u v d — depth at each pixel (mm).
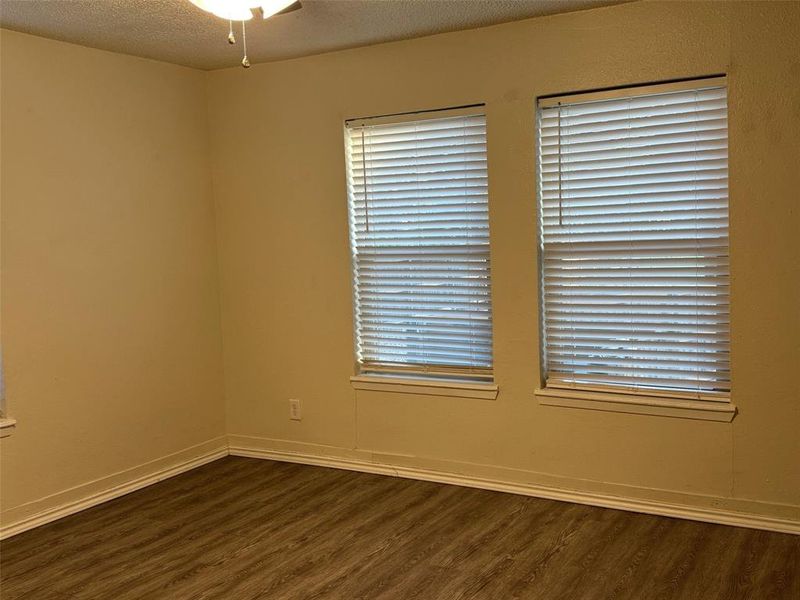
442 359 4137
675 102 3408
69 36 3668
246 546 3406
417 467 4227
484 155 3871
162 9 3268
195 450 4574
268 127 4422
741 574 2982
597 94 3551
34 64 3631
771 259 3250
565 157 3684
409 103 3990
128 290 4129
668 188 3479
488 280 3949
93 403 3961
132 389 4168
